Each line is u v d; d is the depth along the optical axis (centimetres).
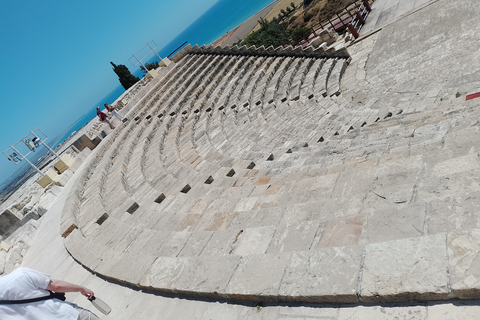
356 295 347
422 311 314
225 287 456
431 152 577
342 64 2092
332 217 514
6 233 1546
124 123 2234
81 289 372
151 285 552
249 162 1074
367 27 2483
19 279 325
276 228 532
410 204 422
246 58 2514
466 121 725
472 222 351
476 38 1503
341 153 882
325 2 6806
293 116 1568
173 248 635
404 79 1608
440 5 2008
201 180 1043
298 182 701
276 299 408
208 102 2091
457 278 301
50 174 1986
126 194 1160
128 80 4269
